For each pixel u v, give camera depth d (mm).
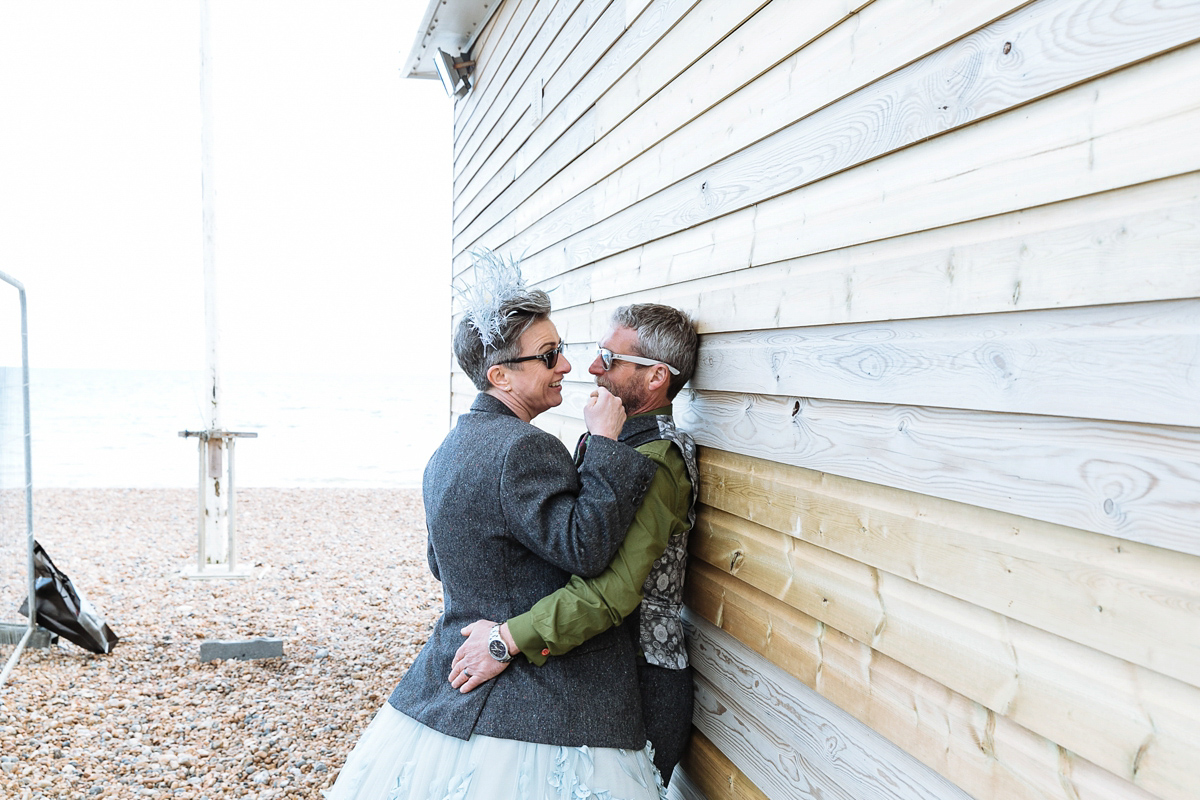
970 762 1135
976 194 1111
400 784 1504
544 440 1572
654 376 1876
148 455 22062
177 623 5359
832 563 1464
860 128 1361
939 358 1181
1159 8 846
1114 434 911
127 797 3072
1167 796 843
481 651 1542
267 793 3129
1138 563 885
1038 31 1002
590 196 2896
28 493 4508
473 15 4992
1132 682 894
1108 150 913
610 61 2678
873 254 1334
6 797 3021
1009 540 1063
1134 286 879
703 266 1979
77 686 4145
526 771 1461
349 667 4578
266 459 20812
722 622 1900
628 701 1612
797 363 1562
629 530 1605
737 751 1836
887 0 1289
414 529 10023
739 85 1778
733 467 1837
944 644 1183
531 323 1681
